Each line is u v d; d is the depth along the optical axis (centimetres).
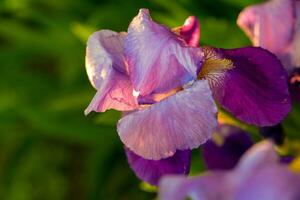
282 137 52
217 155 52
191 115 44
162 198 33
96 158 91
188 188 33
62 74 101
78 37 87
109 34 48
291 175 32
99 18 86
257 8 53
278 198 31
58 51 98
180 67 45
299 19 52
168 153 44
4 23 101
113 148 92
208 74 47
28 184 100
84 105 91
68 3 96
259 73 47
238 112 48
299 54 52
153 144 45
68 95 92
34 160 101
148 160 48
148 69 45
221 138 52
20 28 101
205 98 44
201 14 79
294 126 66
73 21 94
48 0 97
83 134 91
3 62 100
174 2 79
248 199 32
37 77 100
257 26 53
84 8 95
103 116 63
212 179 33
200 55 45
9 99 97
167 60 45
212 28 74
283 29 52
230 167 52
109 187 94
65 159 104
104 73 47
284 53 52
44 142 103
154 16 79
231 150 52
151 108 44
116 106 47
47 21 96
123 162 94
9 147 102
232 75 47
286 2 52
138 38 45
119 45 47
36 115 92
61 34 96
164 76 45
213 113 43
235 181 33
